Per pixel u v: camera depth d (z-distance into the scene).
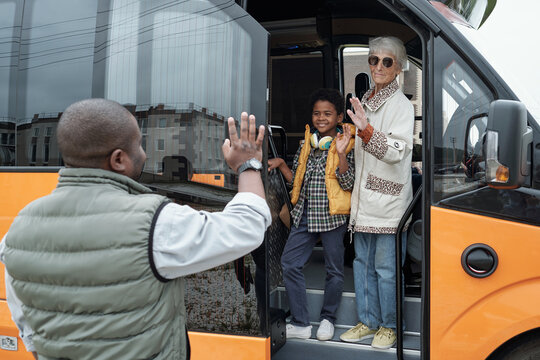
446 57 2.21
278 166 2.99
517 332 2.10
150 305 1.22
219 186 2.33
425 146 2.22
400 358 2.42
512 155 1.91
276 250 3.01
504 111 1.91
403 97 2.61
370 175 2.56
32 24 2.65
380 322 2.68
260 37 2.29
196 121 2.37
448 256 2.17
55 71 2.60
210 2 2.38
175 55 2.42
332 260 2.76
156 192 2.42
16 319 1.40
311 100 2.90
